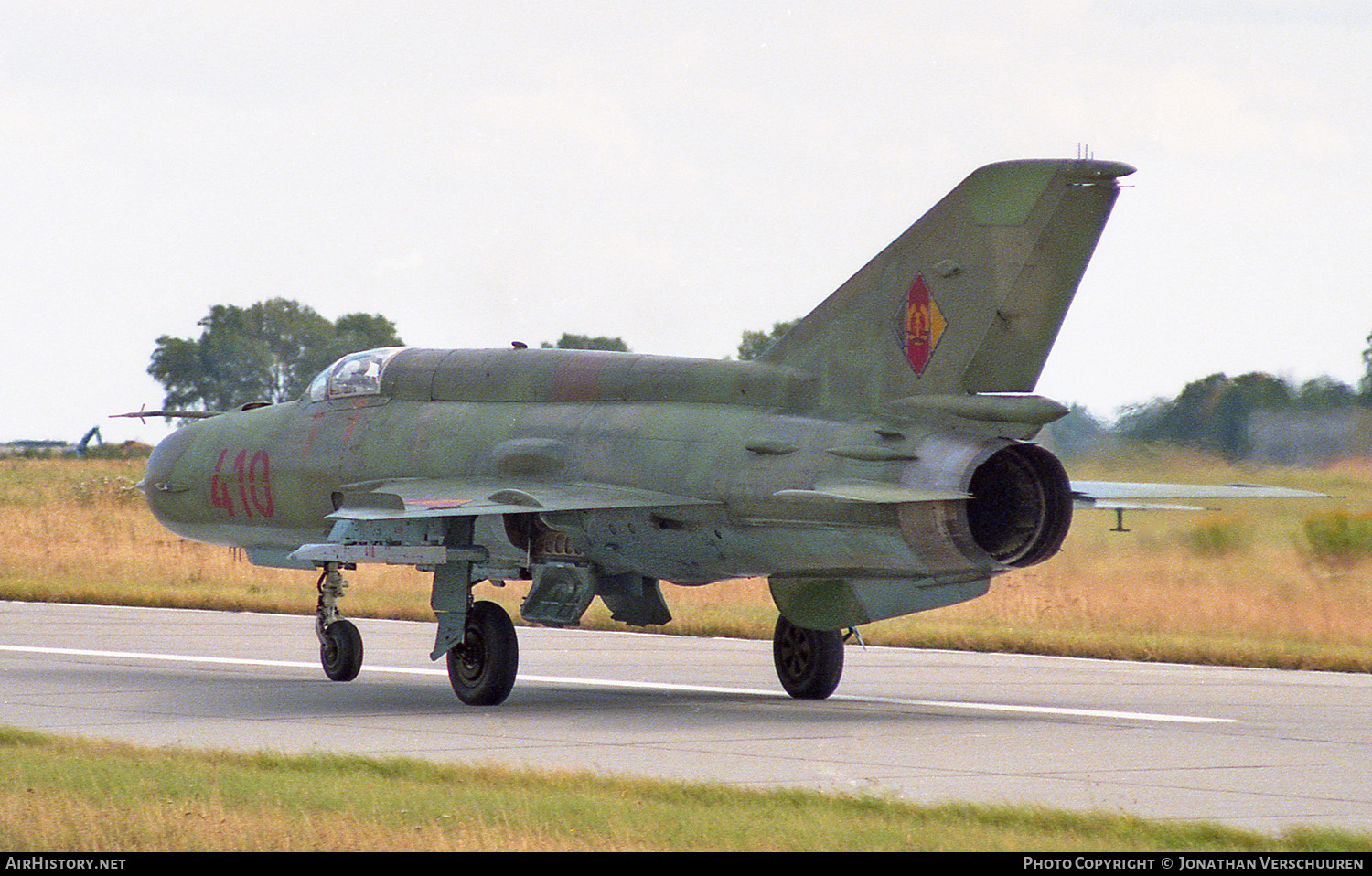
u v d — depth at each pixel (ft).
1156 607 304.50
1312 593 315.99
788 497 164.35
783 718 181.37
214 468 239.09
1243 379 412.57
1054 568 356.79
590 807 116.88
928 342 177.17
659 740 161.58
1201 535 365.20
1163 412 411.13
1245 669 244.22
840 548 175.01
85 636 285.23
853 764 146.10
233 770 132.26
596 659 254.06
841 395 182.70
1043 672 238.27
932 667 246.47
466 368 217.36
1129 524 386.11
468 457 208.23
